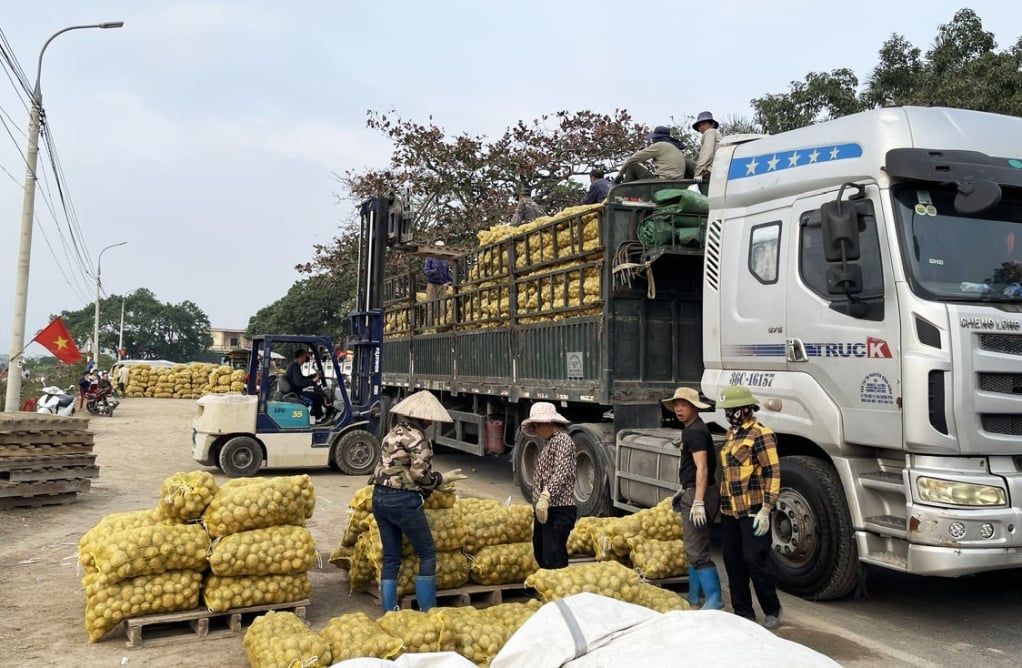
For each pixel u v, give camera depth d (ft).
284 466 44.96
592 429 32.22
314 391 47.62
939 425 19.19
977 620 21.13
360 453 46.29
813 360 22.36
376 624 16.93
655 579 21.62
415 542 19.22
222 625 19.39
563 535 20.45
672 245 29.09
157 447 57.67
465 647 16.43
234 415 44.06
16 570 24.02
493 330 40.47
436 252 45.60
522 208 47.39
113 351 337.31
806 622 20.66
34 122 59.77
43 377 119.55
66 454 34.53
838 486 21.89
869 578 25.50
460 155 83.97
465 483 44.04
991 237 20.75
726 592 23.95
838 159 22.12
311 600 21.49
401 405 19.69
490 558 21.13
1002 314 19.76
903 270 20.04
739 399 19.62
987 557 18.60
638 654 13.38
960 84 59.41
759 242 24.72
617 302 30.78
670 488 26.81
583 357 32.22
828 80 69.00
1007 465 19.60
